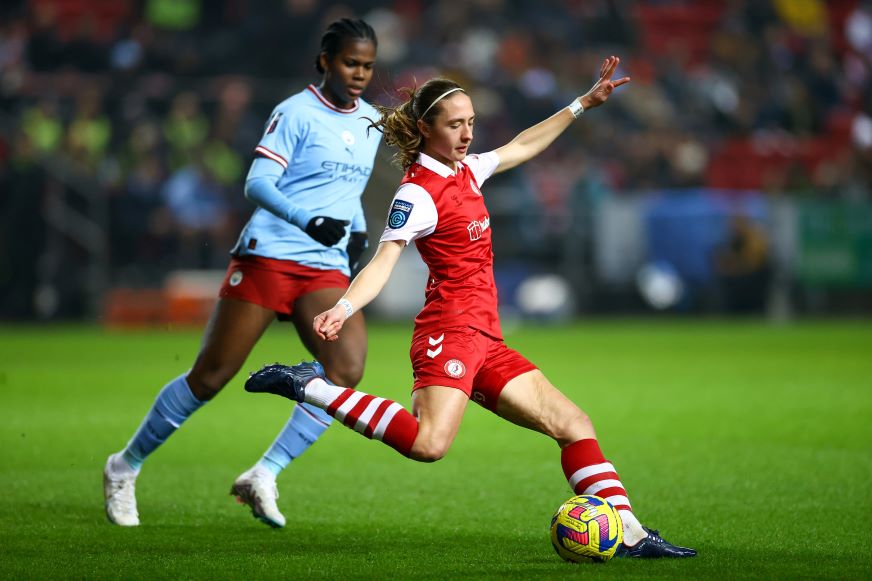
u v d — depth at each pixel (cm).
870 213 7712
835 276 7700
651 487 2409
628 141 8412
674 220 7625
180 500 2316
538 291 7531
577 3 9488
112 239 7162
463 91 1766
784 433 3159
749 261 7606
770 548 1823
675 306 7700
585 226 7656
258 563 1728
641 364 5028
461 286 1769
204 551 1828
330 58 2158
